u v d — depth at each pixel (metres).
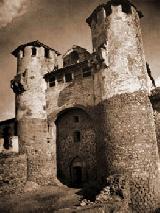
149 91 19.84
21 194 19.22
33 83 23.55
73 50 25.30
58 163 22.11
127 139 17.70
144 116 18.33
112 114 18.66
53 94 23.23
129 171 17.05
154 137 18.31
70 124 22.41
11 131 24.61
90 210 12.35
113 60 19.78
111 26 20.73
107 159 18.11
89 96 21.05
